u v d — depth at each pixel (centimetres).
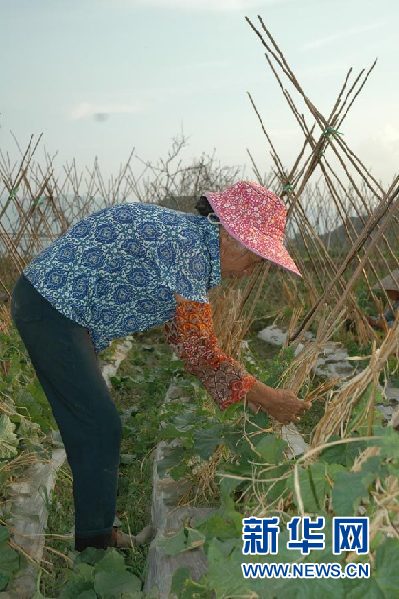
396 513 184
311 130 456
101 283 254
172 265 250
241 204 258
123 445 436
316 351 300
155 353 714
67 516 344
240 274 270
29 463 367
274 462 237
